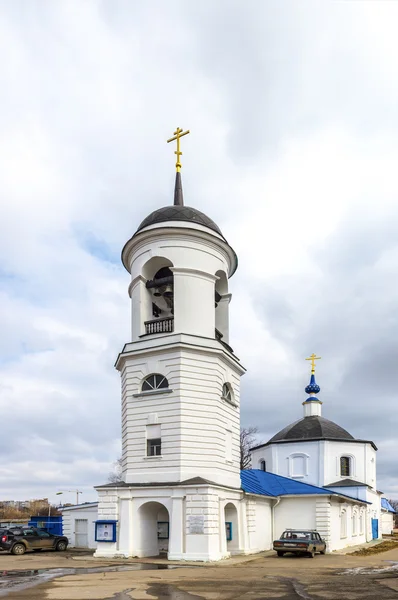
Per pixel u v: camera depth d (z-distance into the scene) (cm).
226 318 3253
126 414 2847
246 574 1964
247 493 2939
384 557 2898
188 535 2455
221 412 2847
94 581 1708
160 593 1471
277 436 4806
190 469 2631
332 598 1405
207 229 3023
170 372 2762
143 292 3012
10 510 9562
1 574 1917
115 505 2653
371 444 4741
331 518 3428
